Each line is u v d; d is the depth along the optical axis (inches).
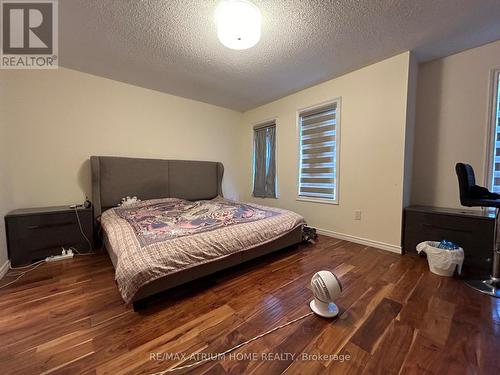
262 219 88.3
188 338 45.9
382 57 92.3
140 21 69.0
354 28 73.1
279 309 55.8
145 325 49.6
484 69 85.0
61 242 88.3
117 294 62.2
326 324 50.0
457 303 57.1
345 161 109.8
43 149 96.7
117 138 116.1
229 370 38.5
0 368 38.6
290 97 135.4
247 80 114.0
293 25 71.2
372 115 99.0
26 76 92.1
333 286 51.6
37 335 46.2
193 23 69.9
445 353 41.5
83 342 44.5
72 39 78.2
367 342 44.6
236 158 170.7
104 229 84.0
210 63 95.7
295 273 75.9
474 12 66.1
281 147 142.8
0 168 77.0
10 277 71.8
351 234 109.4
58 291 63.6
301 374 37.6
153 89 126.3
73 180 104.2
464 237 77.7
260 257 89.0
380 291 63.3
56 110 99.0
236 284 68.5
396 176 92.7
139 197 119.3
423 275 72.9
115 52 86.7
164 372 37.9
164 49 84.7
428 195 99.6
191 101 143.6
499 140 83.8
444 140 94.9
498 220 64.9
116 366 39.1
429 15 67.4
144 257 55.0
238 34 64.7
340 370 38.3
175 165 133.3
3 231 75.6
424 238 86.6
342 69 102.4
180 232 68.2
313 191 127.5
